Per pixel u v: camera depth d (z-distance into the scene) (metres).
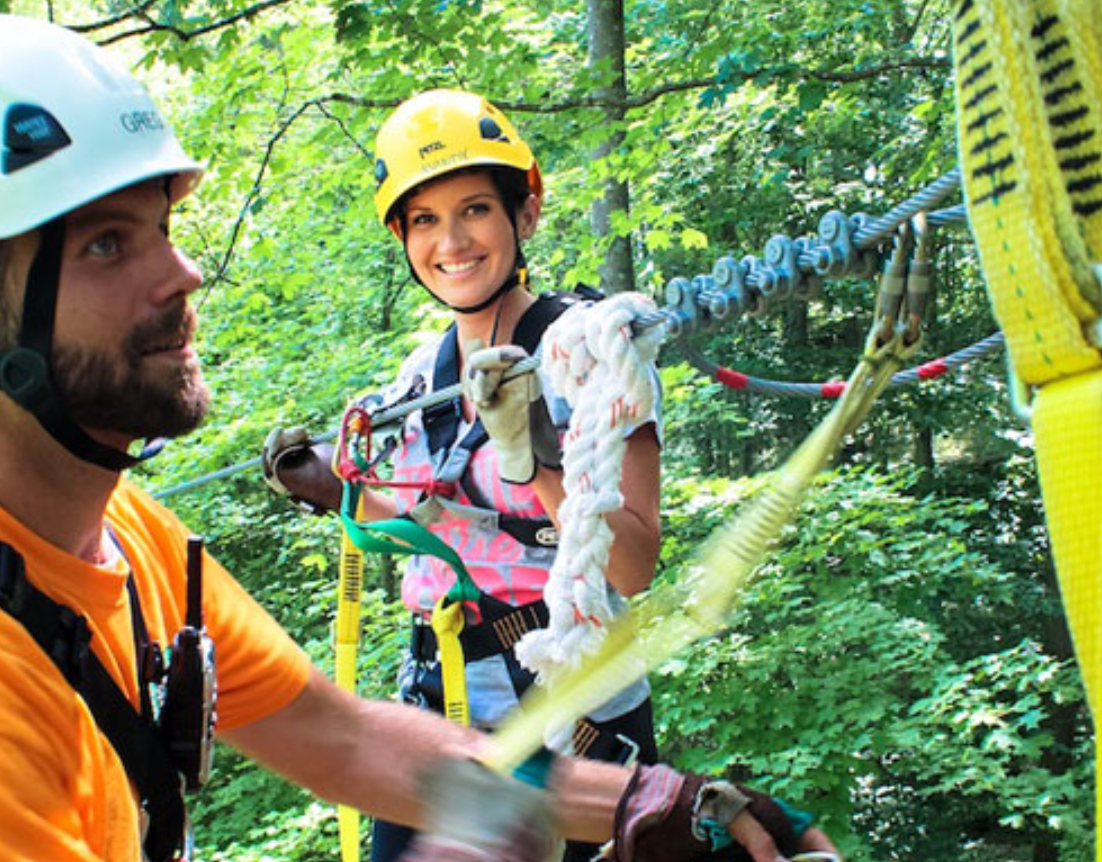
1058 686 6.39
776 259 1.56
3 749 1.27
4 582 1.36
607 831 1.62
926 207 1.16
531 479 2.16
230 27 5.86
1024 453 12.98
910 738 6.05
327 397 7.93
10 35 1.44
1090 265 0.85
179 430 1.48
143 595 1.62
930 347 12.76
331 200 6.85
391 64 6.05
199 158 6.65
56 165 1.38
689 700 6.07
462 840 1.32
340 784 1.81
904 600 7.12
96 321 1.41
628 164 6.23
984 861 10.26
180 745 1.54
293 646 1.84
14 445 1.44
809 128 10.70
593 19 6.17
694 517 6.82
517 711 1.93
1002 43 0.86
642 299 1.96
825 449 1.09
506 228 2.62
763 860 1.56
